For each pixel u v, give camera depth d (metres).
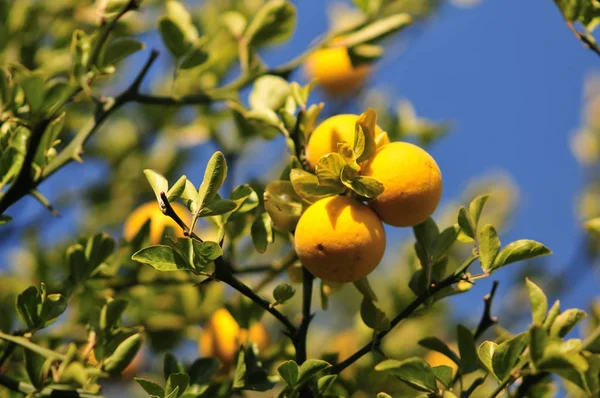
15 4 1.09
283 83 0.98
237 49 1.14
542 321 0.83
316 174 0.85
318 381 0.86
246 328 0.94
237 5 1.20
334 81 1.21
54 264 1.10
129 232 1.05
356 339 1.05
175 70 1.01
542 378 0.85
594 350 0.80
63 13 1.12
